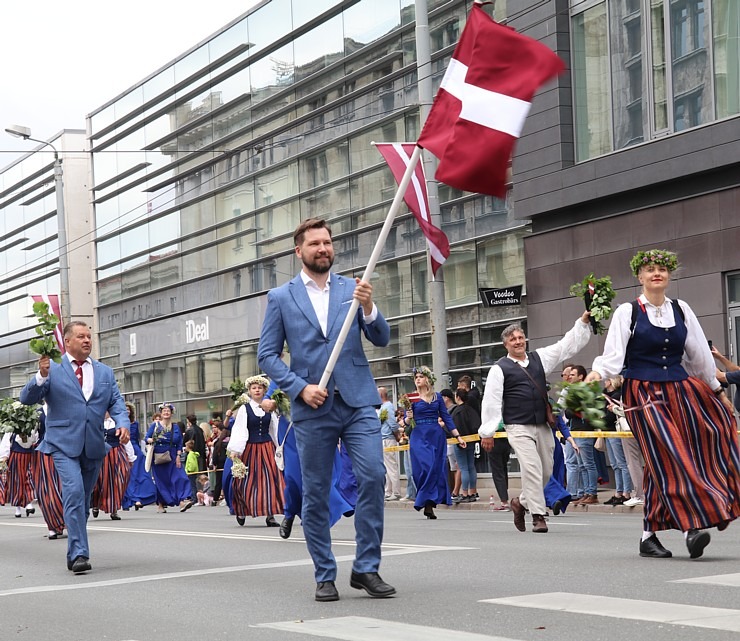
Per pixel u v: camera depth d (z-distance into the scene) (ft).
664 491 26.84
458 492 65.46
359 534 22.76
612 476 64.28
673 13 66.95
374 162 98.78
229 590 25.22
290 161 113.19
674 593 21.29
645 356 26.96
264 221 119.14
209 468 87.76
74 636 20.18
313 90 108.78
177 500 73.46
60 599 25.36
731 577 23.17
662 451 26.81
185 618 21.48
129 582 27.86
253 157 120.47
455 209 85.30
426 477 52.29
